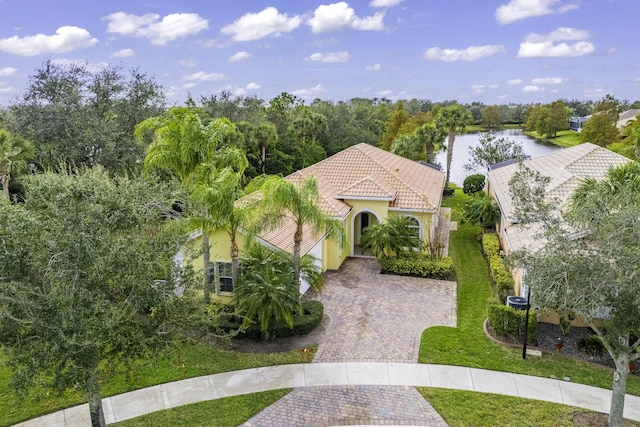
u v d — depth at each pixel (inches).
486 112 5880.9
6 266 334.3
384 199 1011.9
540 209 454.6
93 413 422.3
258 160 1887.3
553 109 4658.0
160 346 408.2
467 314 766.5
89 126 1428.4
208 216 669.3
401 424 485.4
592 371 585.0
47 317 334.6
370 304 808.3
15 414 500.4
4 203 359.6
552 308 457.4
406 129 2842.0
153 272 393.1
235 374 583.2
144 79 1603.1
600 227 410.0
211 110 2188.7
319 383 563.5
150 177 464.8
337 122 2748.5
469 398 530.0
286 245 810.2
